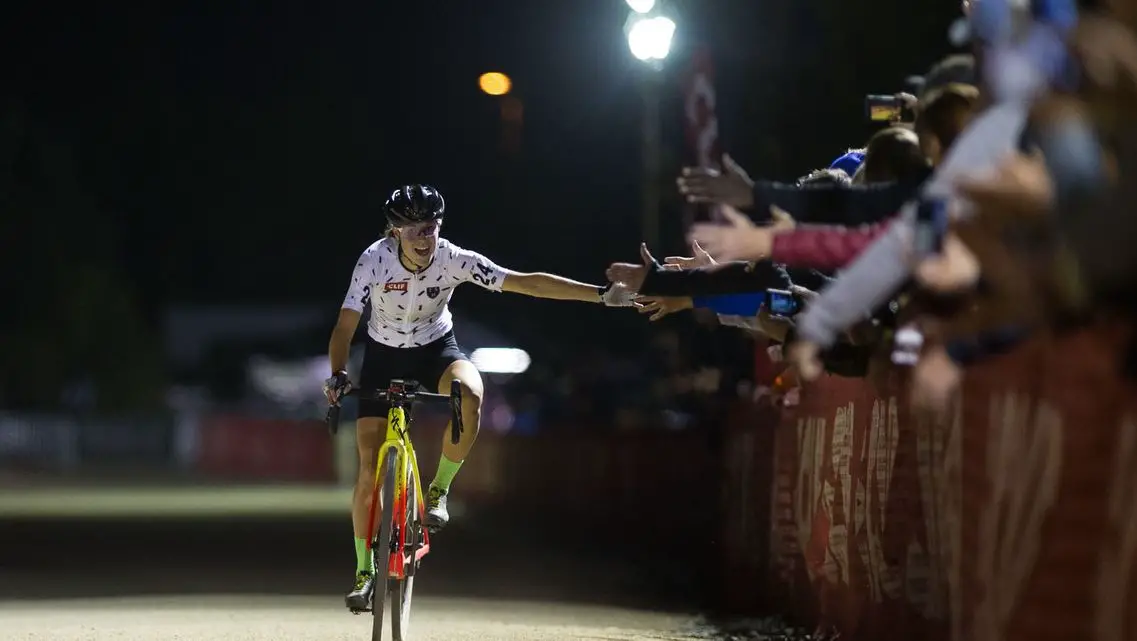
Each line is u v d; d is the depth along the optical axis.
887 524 15.66
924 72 31.31
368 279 16.97
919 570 14.60
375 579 16.56
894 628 15.46
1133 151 8.41
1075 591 9.17
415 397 16.45
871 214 11.06
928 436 14.16
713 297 14.22
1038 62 8.80
